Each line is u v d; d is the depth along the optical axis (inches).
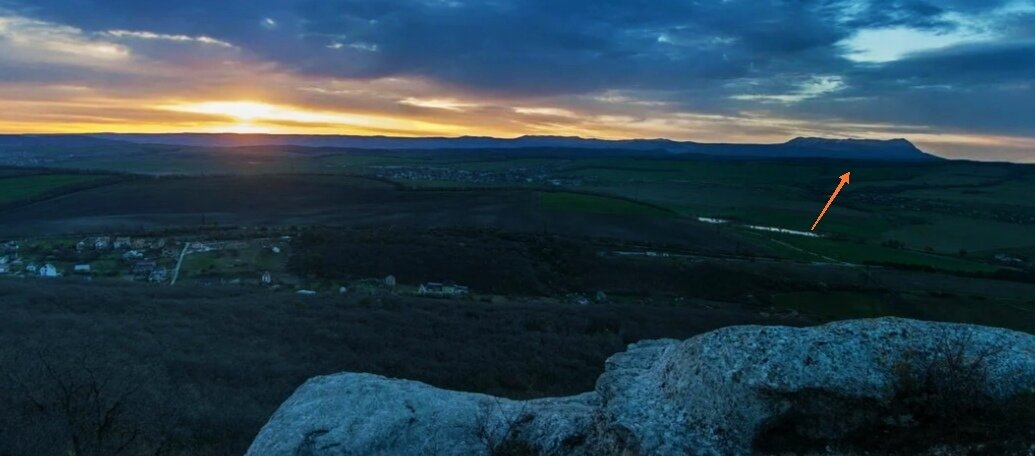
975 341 409.4
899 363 403.9
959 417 376.2
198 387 846.5
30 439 577.9
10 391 677.3
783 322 1883.6
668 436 405.1
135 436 609.6
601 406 468.4
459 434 500.1
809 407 399.9
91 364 802.2
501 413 518.3
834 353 416.5
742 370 415.8
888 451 374.9
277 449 479.8
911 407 390.9
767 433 401.7
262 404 815.7
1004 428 358.0
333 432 495.8
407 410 524.1
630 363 530.0
